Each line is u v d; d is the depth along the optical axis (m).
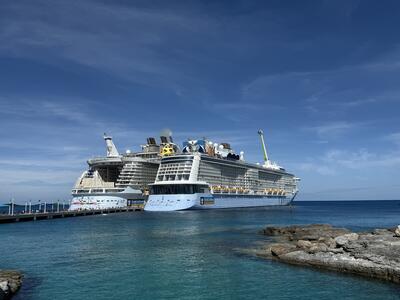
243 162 173.38
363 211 181.62
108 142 175.50
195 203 138.12
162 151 165.62
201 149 154.75
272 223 89.88
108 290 30.38
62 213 117.00
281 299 28.02
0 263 40.59
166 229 74.00
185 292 29.83
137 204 158.12
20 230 75.31
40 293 29.61
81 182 158.62
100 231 71.69
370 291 29.17
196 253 45.22
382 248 34.94
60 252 47.12
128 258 42.53
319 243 43.06
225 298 28.41
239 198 166.00
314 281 31.98
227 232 67.62
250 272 35.38
